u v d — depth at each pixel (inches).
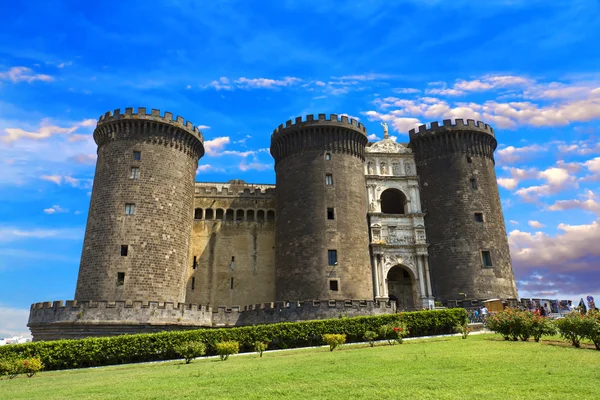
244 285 2271.2
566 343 1095.6
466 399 561.3
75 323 1606.8
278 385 703.7
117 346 1279.5
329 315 1683.1
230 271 2287.2
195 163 2230.6
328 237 2025.1
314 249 2003.0
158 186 1971.0
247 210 2411.4
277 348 1368.1
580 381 639.1
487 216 2181.3
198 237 2326.5
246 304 2235.5
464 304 1934.1
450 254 2124.8
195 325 1723.7
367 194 2277.3
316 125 2199.8
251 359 1099.9
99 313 1621.6
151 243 1875.0
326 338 1204.5
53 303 1654.8
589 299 1729.8
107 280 1781.5
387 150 2394.2
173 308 1691.7
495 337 1251.8
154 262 1856.5
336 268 1975.9
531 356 880.3
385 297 2078.0
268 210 2418.8
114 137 2023.9
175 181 2033.7
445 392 601.9
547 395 567.8
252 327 1373.0
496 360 844.0
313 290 1937.7
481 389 612.4
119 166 1964.8
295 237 2058.3
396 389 631.8
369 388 646.5
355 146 2256.4
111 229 1857.8
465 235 2128.4
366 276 2038.6
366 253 2090.3
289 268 2025.1
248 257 2322.8
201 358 1238.3
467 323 1485.0
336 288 1950.1
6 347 1228.5
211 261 2293.3
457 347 1059.9
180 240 1984.5
